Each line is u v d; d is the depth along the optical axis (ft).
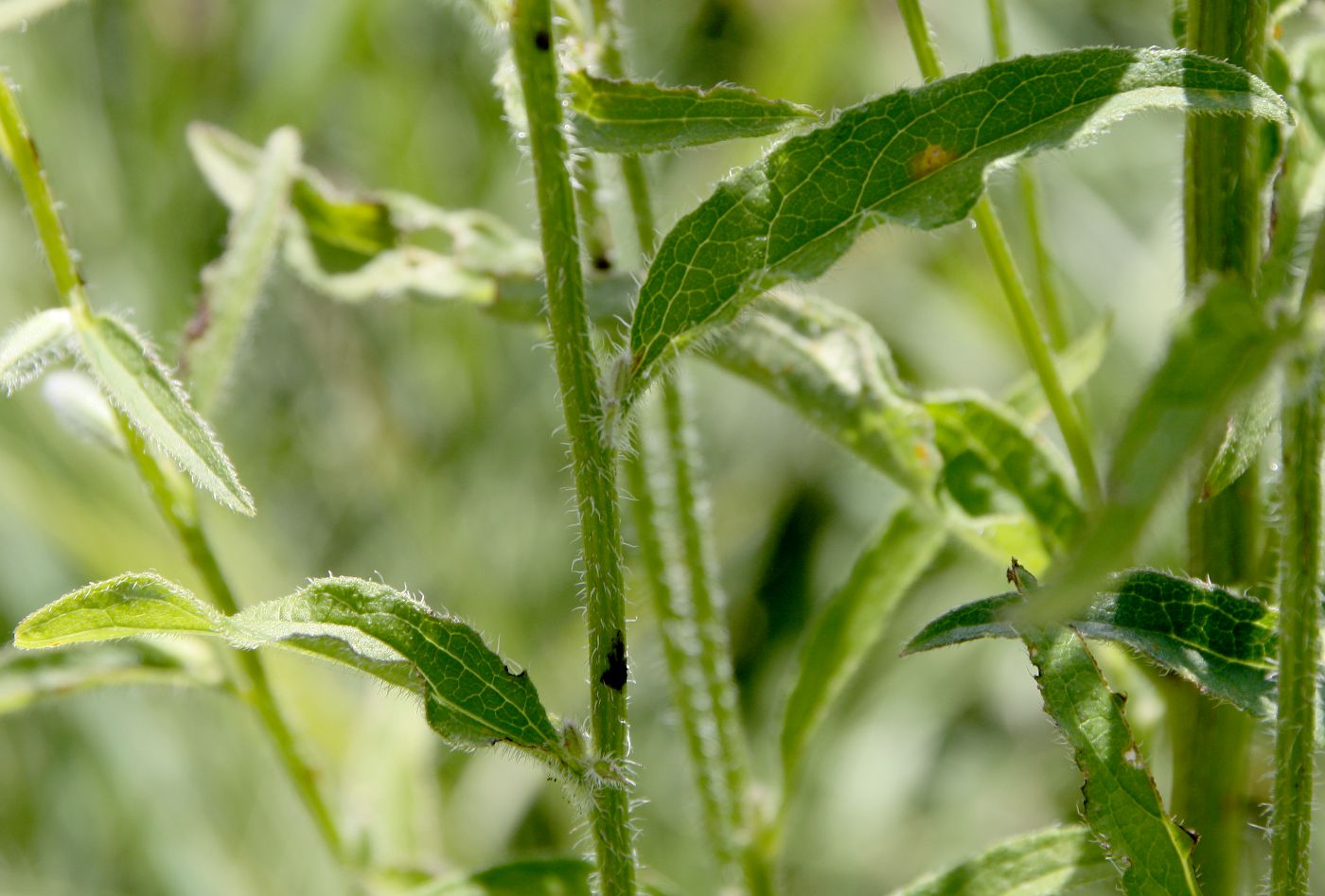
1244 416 1.68
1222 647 1.74
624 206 1.99
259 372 3.34
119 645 1.92
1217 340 1.55
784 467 3.39
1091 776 1.75
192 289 3.17
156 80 3.13
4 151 1.75
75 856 2.83
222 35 3.16
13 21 1.79
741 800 1.94
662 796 2.94
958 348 3.22
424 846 2.08
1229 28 1.75
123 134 3.15
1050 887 1.82
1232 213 1.78
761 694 3.16
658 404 1.93
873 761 3.05
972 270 3.13
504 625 3.06
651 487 1.93
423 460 3.26
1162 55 1.70
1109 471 1.55
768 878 1.94
